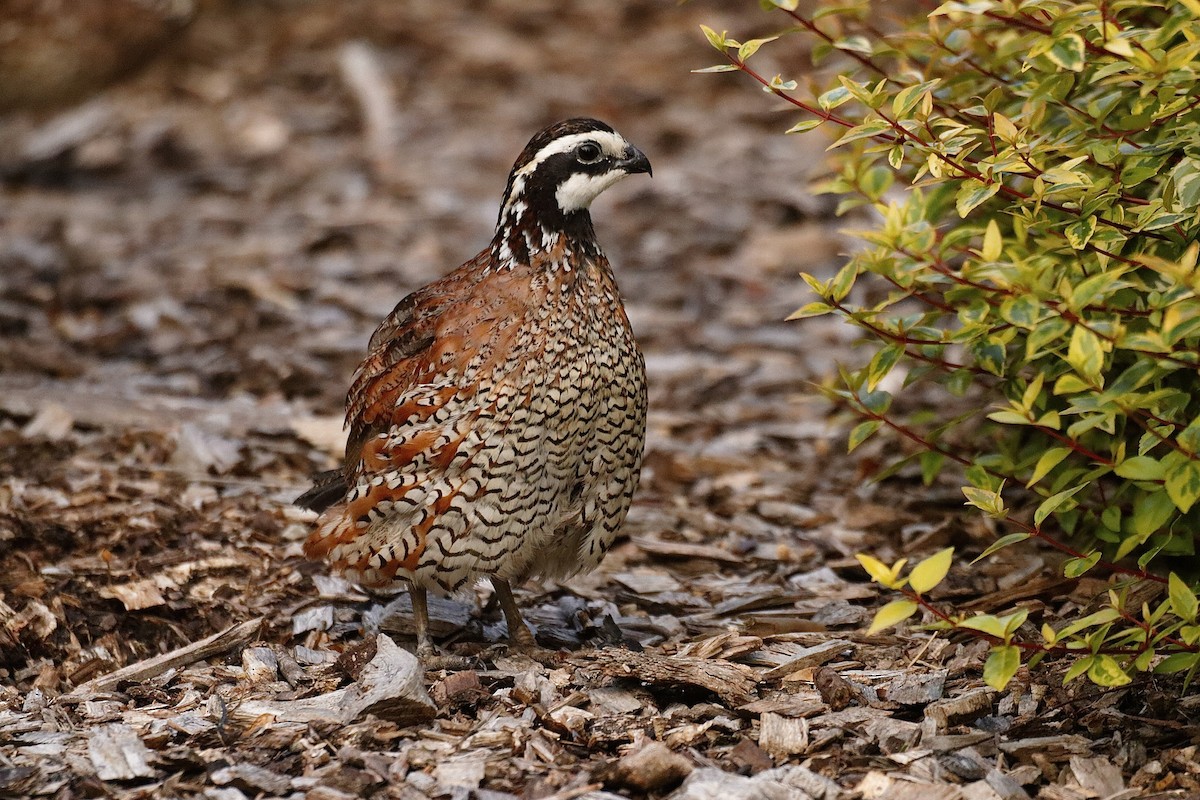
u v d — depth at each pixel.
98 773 6.79
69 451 11.35
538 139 7.87
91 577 8.92
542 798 6.56
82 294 15.46
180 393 13.09
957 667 7.79
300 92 23.39
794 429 12.59
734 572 9.84
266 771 6.80
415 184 19.80
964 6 6.79
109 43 18.59
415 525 7.78
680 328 15.13
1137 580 6.94
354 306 15.47
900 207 7.47
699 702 7.52
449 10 26.39
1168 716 7.06
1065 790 6.59
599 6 26.16
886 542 10.12
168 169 20.58
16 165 20.33
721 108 22.08
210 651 8.29
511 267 7.85
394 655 7.60
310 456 11.55
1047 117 7.88
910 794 6.52
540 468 7.76
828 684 7.45
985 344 7.59
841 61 11.32
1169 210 6.69
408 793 6.66
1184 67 6.29
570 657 8.20
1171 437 7.24
